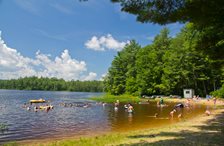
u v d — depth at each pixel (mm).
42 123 33188
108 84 107875
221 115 33188
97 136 22422
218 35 16594
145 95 88000
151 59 87062
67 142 19609
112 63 105500
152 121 32812
